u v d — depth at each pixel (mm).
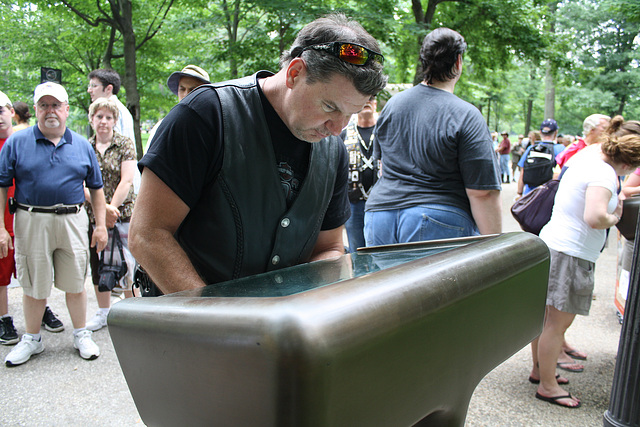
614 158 2535
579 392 2844
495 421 2533
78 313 3191
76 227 3102
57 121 3029
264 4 8656
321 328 626
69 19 11625
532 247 1061
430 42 2350
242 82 1227
